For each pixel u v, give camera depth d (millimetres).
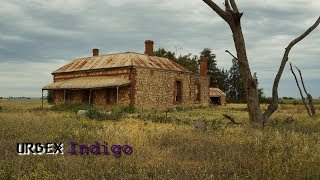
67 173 7844
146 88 45781
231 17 20172
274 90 20969
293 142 11352
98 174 8031
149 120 25672
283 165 8289
